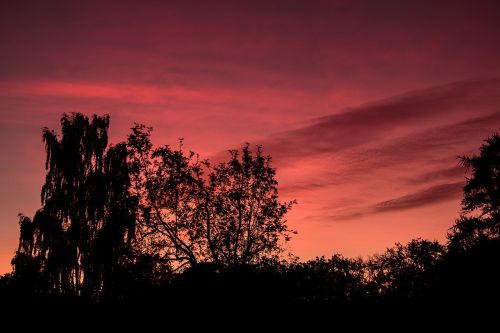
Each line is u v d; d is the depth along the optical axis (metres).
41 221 39.53
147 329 32.38
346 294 38.50
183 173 37.25
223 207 36.81
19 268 38.53
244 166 38.00
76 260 39.41
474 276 35.06
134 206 36.91
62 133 42.94
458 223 42.12
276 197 37.97
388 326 35.09
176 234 36.38
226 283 32.88
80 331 33.34
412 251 44.28
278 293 34.12
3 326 33.97
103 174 42.34
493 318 33.34
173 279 33.31
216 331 32.16
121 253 36.09
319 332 34.12
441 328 34.28
